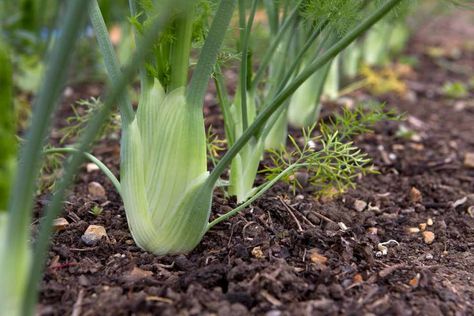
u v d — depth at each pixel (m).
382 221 0.80
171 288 0.58
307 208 0.77
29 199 0.46
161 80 0.62
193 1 0.56
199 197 0.61
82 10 0.42
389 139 1.11
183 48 0.60
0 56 0.47
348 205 0.83
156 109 0.62
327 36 0.75
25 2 1.29
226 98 0.74
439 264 0.70
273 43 0.81
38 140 0.44
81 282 0.59
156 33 0.44
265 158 0.92
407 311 0.58
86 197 0.80
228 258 0.63
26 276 0.47
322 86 1.05
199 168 0.61
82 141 0.45
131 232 0.65
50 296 0.58
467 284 0.66
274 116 0.75
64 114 1.16
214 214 0.72
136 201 0.62
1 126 0.48
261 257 0.64
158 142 0.61
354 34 0.55
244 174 0.75
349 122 0.75
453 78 1.68
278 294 0.58
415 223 0.80
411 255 0.72
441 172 1.00
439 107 1.40
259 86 0.96
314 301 0.57
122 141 0.62
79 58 1.29
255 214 0.73
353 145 1.07
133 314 0.55
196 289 0.57
